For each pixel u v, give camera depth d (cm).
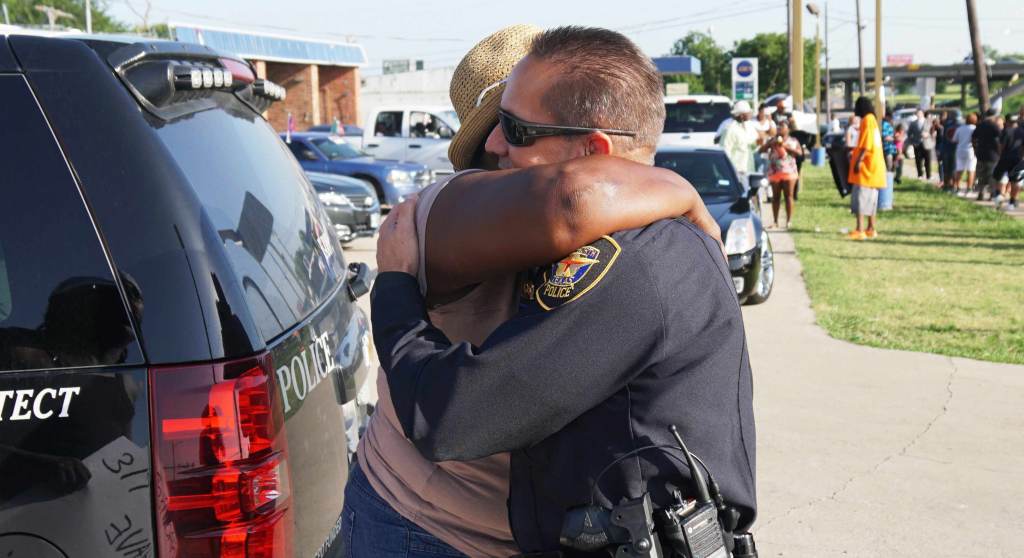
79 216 191
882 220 1662
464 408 137
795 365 704
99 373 188
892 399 619
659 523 137
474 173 153
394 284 153
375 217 1370
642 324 136
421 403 140
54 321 188
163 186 194
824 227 1555
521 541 151
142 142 197
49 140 194
